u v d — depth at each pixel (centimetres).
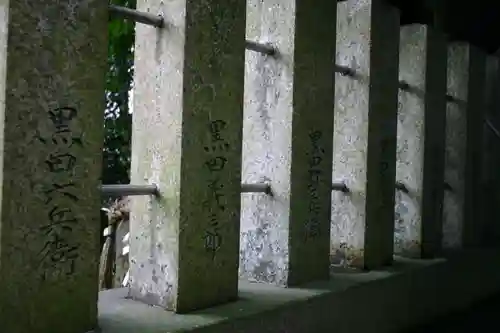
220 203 366
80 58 284
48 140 274
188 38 338
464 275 659
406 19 600
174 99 341
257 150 448
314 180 452
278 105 438
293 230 434
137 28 362
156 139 351
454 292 636
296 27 430
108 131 613
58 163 278
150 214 353
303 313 399
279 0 437
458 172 698
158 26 347
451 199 704
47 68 271
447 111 704
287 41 432
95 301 300
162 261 347
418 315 562
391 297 511
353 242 523
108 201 627
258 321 360
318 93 452
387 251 551
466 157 695
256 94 449
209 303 362
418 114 598
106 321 317
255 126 450
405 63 606
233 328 342
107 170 612
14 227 263
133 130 364
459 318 610
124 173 617
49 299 278
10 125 259
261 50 431
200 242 353
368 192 518
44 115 271
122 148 617
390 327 512
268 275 441
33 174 269
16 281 265
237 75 374
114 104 617
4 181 258
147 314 333
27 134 266
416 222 598
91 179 293
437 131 620
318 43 450
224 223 370
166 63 345
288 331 386
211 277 363
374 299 484
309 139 446
